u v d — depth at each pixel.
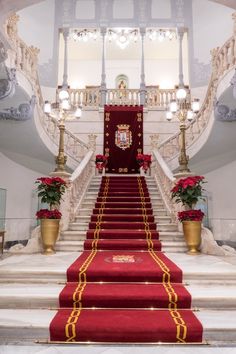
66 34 13.29
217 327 3.01
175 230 6.44
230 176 9.85
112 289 3.69
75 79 16.14
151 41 15.03
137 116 12.38
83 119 12.44
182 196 5.79
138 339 2.96
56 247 5.76
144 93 12.91
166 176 7.42
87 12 13.31
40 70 12.98
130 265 4.35
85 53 15.95
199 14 13.15
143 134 12.27
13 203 9.69
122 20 13.24
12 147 9.12
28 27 12.65
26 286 3.91
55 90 13.18
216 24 12.71
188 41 13.26
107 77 16.22
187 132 9.88
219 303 3.48
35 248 5.56
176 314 3.30
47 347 2.94
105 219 6.90
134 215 6.94
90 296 3.49
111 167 11.88
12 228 5.85
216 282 4.00
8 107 7.30
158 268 4.17
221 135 8.35
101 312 3.34
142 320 3.12
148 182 9.53
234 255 5.29
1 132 8.21
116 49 15.69
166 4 13.30
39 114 8.08
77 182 7.63
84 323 3.04
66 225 6.33
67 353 2.84
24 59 6.91
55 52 13.32
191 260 4.92
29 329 3.05
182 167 6.35
